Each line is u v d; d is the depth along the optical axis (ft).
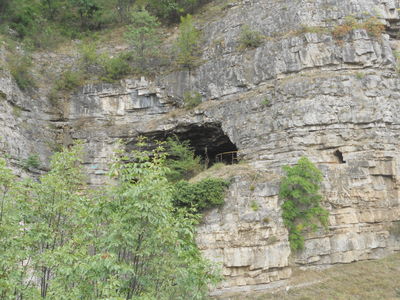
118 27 125.70
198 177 77.05
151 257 37.78
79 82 103.76
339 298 60.23
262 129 82.43
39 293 38.81
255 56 90.99
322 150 76.23
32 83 100.37
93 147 97.66
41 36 116.16
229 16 104.12
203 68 98.43
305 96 78.79
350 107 77.25
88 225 38.81
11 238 38.27
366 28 84.79
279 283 65.31
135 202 34.65
